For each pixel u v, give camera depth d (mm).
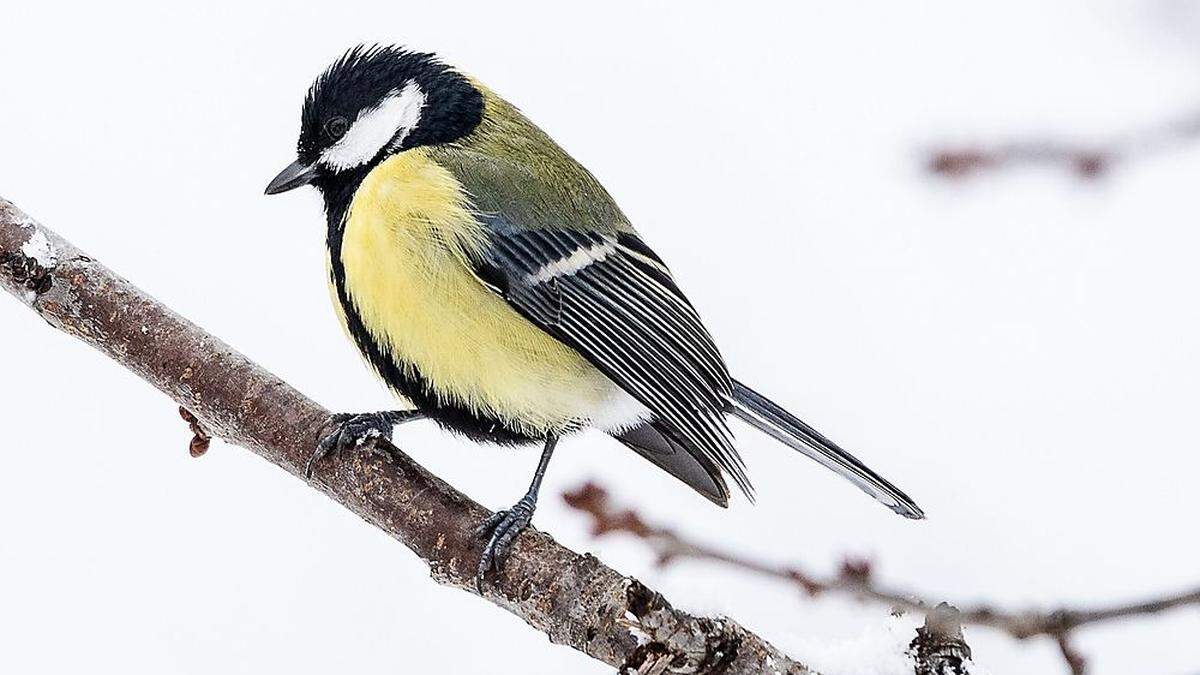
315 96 3342
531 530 3279
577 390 3336
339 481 3291
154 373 3301
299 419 3297
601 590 3268
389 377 3334
